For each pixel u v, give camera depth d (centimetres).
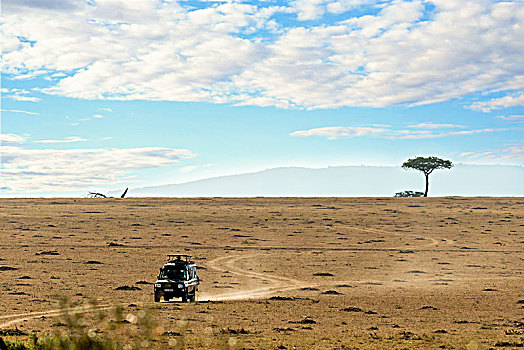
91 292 4588
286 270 6806
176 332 2506
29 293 4422
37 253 7694
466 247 9306
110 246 8688
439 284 5709
